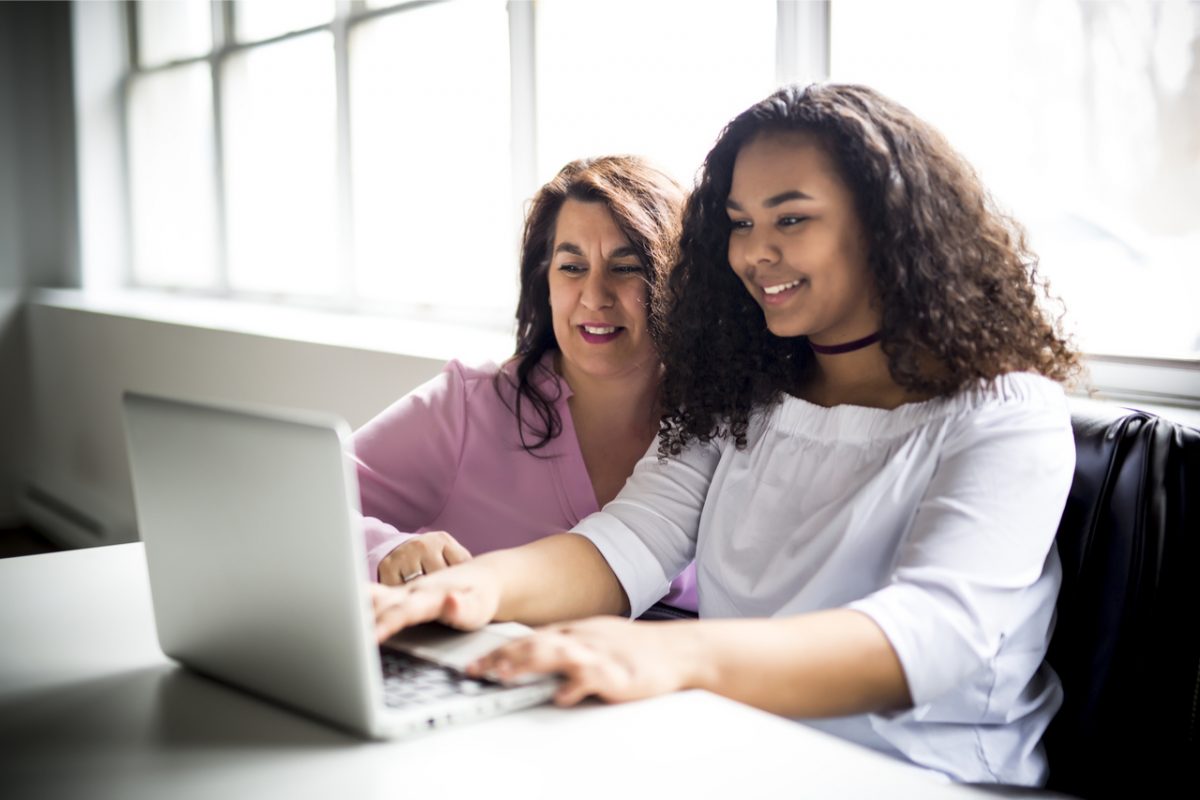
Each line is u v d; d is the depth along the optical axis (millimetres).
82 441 4363
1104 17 1709
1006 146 1842
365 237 3338
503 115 2889
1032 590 1122
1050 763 1195
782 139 1196
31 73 4789
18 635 1055
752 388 1326
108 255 4754
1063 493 1113
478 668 871
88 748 804
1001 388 1152
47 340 4566
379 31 3205
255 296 3939
